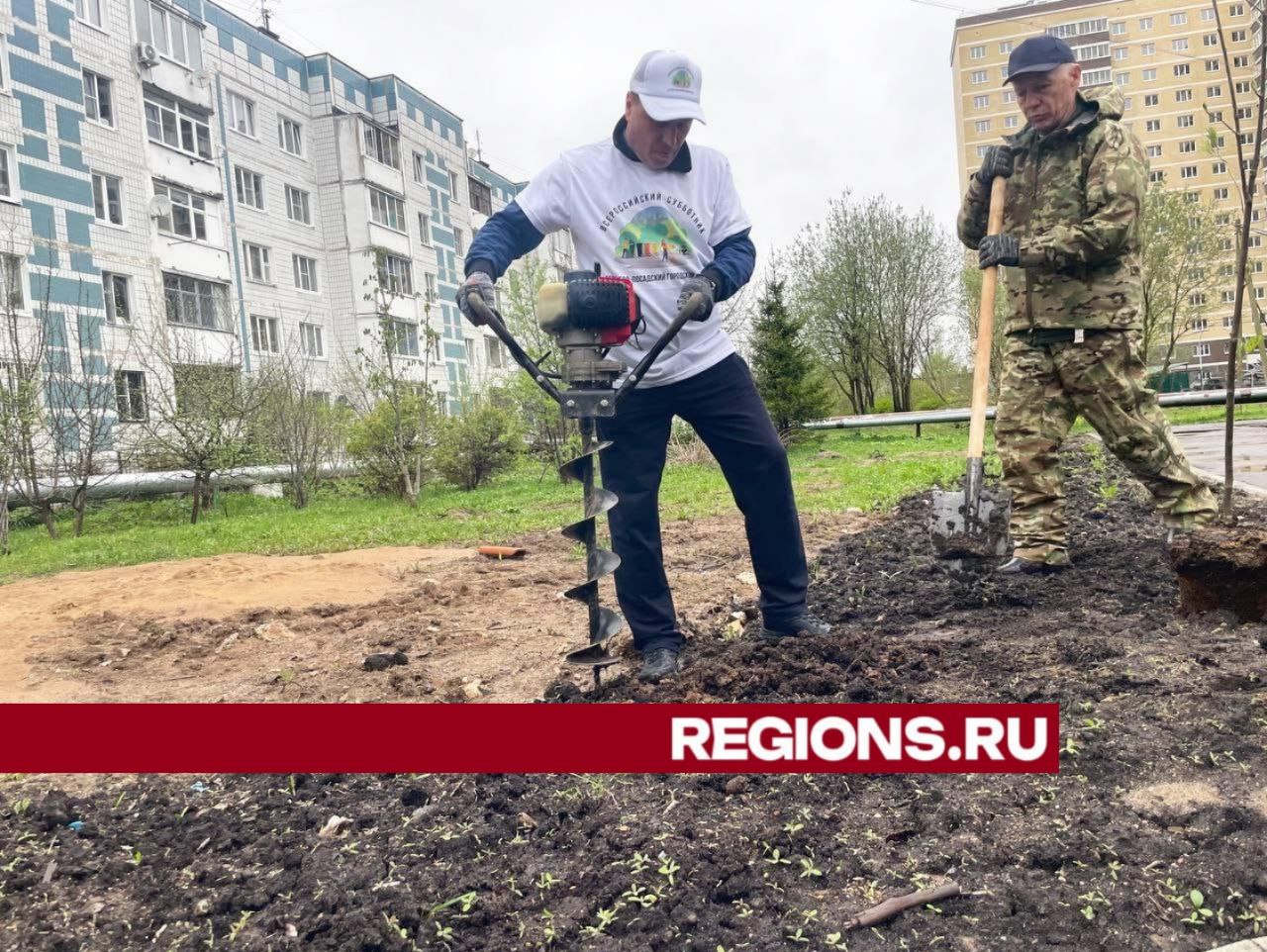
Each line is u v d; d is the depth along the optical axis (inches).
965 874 75.9
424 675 155.7
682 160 133.5
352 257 1285.7
